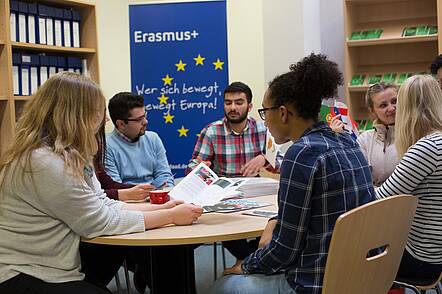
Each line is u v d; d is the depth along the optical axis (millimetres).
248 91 3662
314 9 5234
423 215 2273
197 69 4461
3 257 1987
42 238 1997
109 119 3689
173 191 2527
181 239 1893
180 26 4449
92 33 4500
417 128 2344
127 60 5258
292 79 1823
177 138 4508
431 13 4852
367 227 1675
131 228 2010
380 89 3109
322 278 1714
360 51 5125
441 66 3320
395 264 1897
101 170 3016
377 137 3186
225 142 3701
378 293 1854
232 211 2342
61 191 1926
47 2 4316
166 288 2391
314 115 1832
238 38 5426
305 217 1715
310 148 1727
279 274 1827
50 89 2027
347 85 4844
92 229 1973
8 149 2016
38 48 4117
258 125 3730
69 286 1955
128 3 5238
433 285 2279
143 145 3615
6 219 2008
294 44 5125
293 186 1713
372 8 5027
